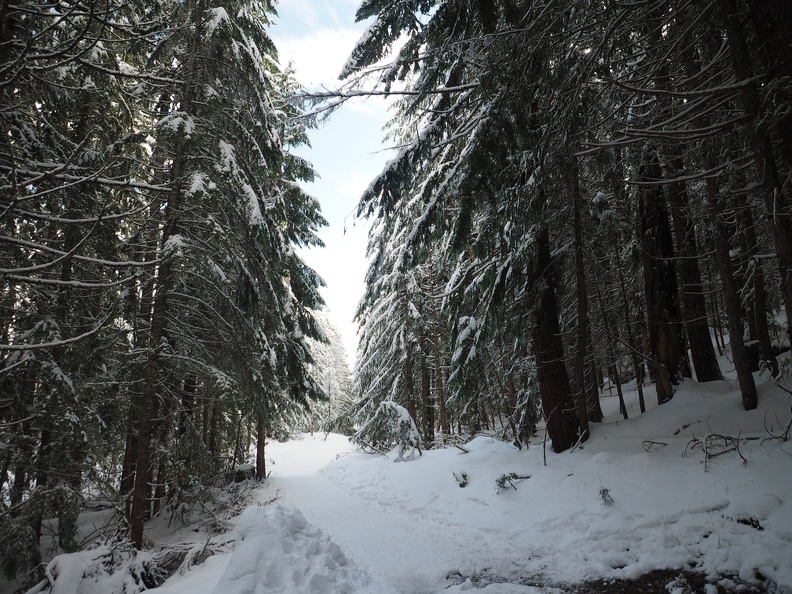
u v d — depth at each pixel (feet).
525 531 20.95
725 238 23.89
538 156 20.79
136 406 28.30
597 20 15.93
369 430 53.06
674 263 31.71
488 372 44.16
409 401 61.77
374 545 22.57
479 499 26.27
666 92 14.44
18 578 23.24
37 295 25.45
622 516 18.94
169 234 28.09
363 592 14.88
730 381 29.66
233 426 36.58
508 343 34.22
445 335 60.39
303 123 25.59
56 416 23.04
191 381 37.27
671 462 21.49
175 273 28.76
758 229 29.43
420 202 34.73
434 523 25.86
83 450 24.80
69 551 22.63
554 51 17.17
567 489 22.75
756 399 23.61
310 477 52.11
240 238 32.94
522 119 21.44
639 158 26.91
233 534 25.70
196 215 29.35
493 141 22.25
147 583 19.11
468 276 35.96
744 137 17.21
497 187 25.22
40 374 23.47
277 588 13.29
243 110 34.04
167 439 30.60
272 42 39.93
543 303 29.27
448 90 25.71
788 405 22.62
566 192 26.99
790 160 13.24
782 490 16.48
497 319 31.50
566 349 35.88
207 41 29.71
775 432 20.63
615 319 41.04
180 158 28.89
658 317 30.32
